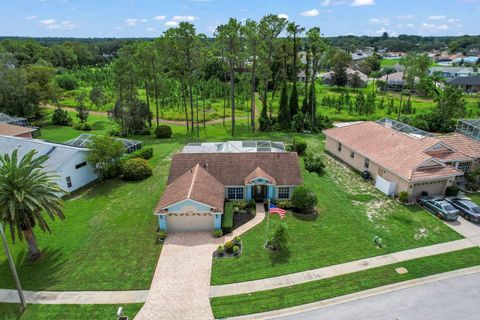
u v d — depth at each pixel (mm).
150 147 46812
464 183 36438
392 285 21562
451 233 27281
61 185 34469
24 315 19641
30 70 71750
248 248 25656
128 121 59812
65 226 29094
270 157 34281
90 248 25953
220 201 29188
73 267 23766
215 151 39062
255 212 31141
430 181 32688
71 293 21344
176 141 54875
